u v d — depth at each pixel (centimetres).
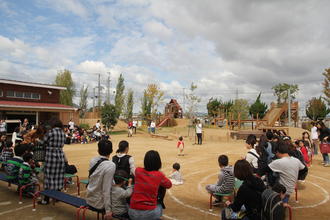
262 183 352
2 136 994
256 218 340
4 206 561
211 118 4797
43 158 641
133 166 498
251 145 621
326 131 1092
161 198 403
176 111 5347
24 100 2705
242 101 4694
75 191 684
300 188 743
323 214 534
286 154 522
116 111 3222
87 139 2112
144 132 3256
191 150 1603
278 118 3148
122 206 417
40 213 522
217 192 539
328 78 2667
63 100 4288
